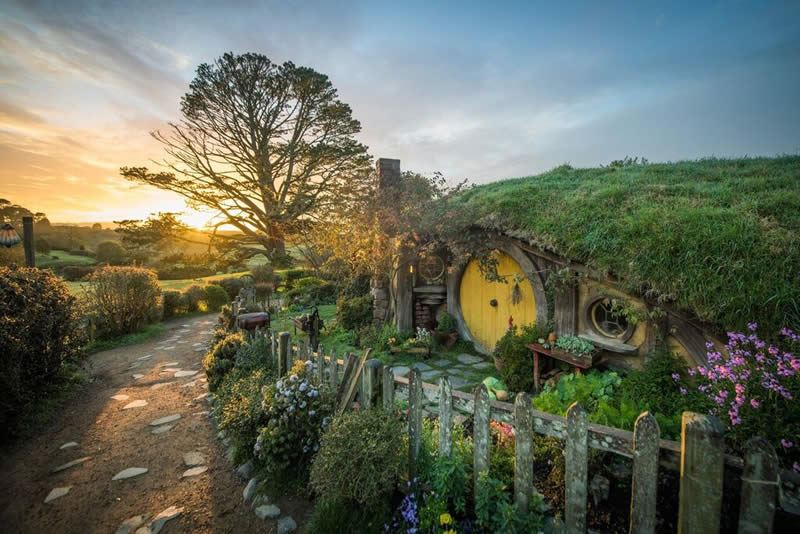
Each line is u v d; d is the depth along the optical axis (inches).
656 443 70.5
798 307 137.2
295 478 126.5
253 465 140.3
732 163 329.1
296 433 129.3
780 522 72.2
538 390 211.3
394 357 291.3
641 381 159.8
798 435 96.0
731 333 132.2
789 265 149.4
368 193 341.7
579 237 219.6
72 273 1054.4
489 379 217.2
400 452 106.5
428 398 109.5
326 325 411.5
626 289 192.7
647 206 220.2
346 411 129.2
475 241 287.0
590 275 214.7
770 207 190.1
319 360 157.2
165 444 168.9
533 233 243.0
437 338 318.7
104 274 407.5
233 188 1067.3
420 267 353.7
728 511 82.0
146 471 146.9
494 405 93.6
